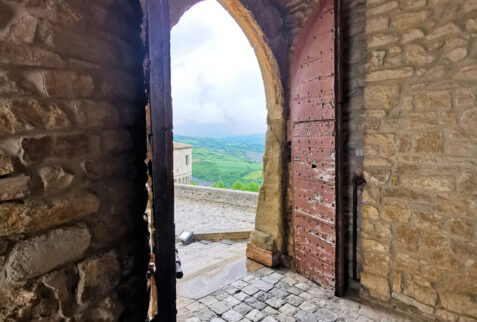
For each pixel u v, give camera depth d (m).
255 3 2.96
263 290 2.92
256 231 3.72
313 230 3.05
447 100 2.12
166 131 1.09
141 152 1.18
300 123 3.15
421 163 2.26
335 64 2.62
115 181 1.02
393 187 2.42
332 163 2.76
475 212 2.04
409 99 2.29
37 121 0.77
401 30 2.31
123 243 1.06
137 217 1.14
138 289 1.13
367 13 2.47
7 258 0.71
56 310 0.81
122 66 1.06
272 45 3.17
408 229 2.35
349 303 2.64
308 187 3.08
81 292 0.88
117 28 1.03
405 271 2.39
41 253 0.78
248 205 7.79
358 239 2.75
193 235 5.13
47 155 0.79
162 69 1.08
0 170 0.70
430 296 2.27
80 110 0.88
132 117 1.12
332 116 2.73
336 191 2.70
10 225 0.72
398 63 2.33
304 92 3.06
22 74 0.74
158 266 1.12
